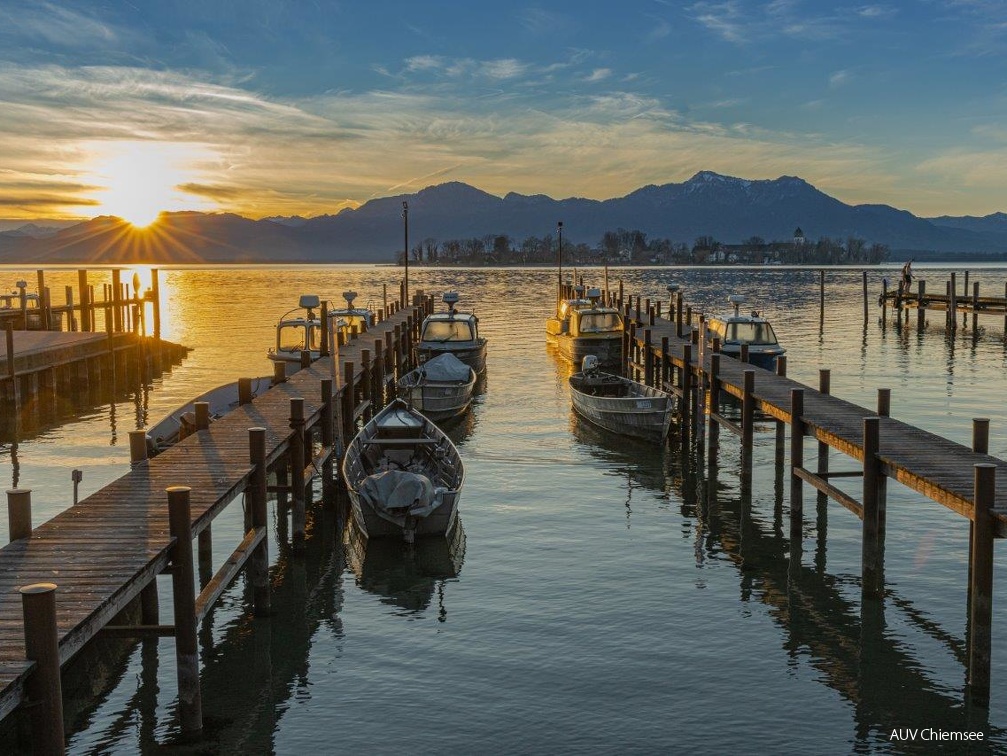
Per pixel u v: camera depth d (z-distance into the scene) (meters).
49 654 8.84
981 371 44.38
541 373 46.72
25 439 31.52
